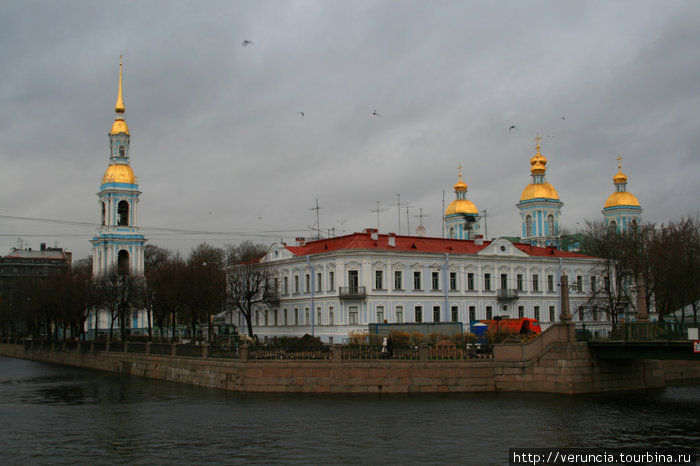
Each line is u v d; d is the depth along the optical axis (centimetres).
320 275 8250
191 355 5906
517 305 9012
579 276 9644
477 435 3450
